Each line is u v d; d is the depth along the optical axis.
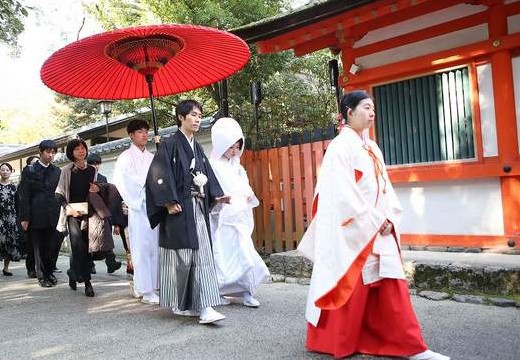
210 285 4.41
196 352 3.70
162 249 4.59
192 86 5.59
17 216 7.95
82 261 6.07
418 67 6.07
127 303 5.59
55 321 4.94
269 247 7.89
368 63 6.68
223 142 5.27
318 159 7.21
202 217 4.53
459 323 4.04
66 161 12.67
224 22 10.94
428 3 5.72
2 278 8.18
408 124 6.37
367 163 3.37
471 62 5.73
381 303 3.29
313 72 14.10
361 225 3.24
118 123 15.43
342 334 3.31
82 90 5.32
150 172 4.49
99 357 3.72
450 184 6.00
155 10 11.30
